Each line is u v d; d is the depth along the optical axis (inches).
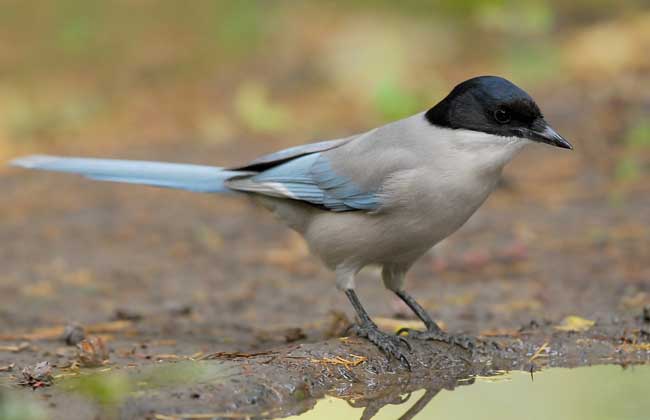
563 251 531.5
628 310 436.1
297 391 334.6
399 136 381.4
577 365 384.8
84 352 366.6
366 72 848.3
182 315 469.1
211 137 755.4
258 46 941.2
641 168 638.5
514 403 345.7
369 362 362.6
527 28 804.0
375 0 975.6
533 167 657.0
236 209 655.8
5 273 541.0
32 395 316.8
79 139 778.8
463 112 367.9
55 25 1035.3
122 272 542.0
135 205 666.2
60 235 606.9
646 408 338.0
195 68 916.0
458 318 444.1
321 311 472.4
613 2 916.6
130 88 885.8
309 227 407.2
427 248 387.5
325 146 406.6
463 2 921.5
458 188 367.2
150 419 302.4
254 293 504.7
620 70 775.7
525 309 451.2
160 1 1071.0
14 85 899.4
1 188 701.9
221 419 309.0
